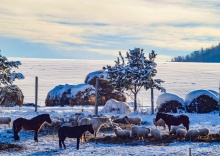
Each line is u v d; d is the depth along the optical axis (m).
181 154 19.44
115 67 37.41
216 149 20.86
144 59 36.41
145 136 23.53
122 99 43.78
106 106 34.97
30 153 19.75
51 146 21.61
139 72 35.69
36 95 32.69
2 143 21.67
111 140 23.20
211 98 36.00
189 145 22.00
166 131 26.64
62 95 42.62
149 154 19.45
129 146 21.62
